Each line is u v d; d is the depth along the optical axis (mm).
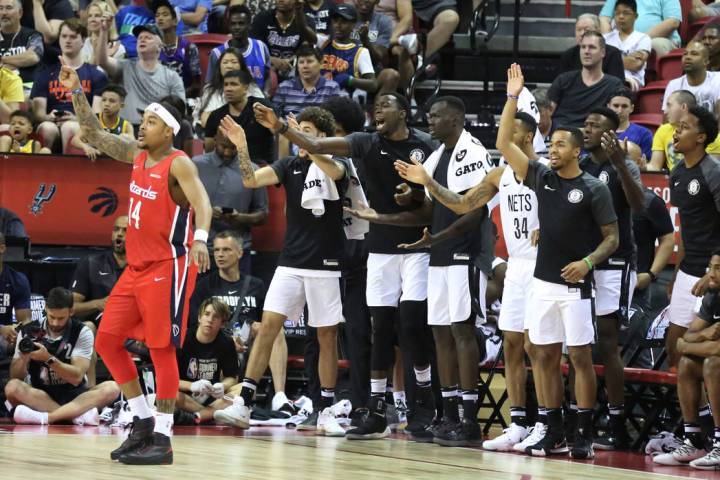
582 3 28906
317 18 26156
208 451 13195
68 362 17500
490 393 18672
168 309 11820
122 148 12547
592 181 14141
